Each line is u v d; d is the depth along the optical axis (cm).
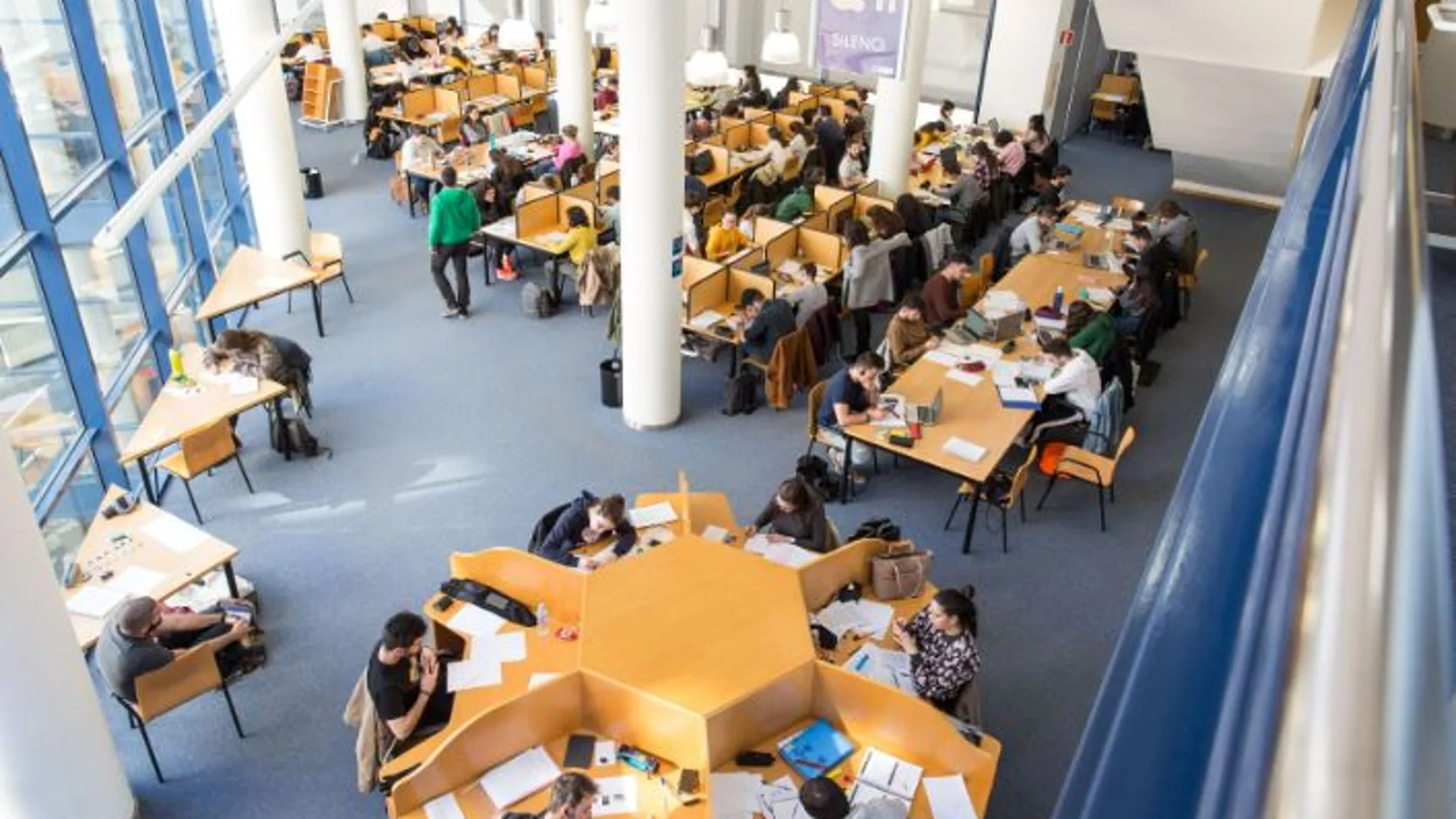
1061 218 1080
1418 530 36
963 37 1551
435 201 938
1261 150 1166
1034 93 1439
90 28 672
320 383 866
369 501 727
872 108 1511
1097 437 720
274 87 927
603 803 441
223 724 554
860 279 895
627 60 685
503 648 515
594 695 468
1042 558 693
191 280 891
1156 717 54
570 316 999
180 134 875
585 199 1056
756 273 909
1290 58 790
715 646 479
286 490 736
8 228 584
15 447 613
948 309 868
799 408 859
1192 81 1101
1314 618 36
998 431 692
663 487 752
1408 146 74
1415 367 46
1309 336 79
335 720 559
